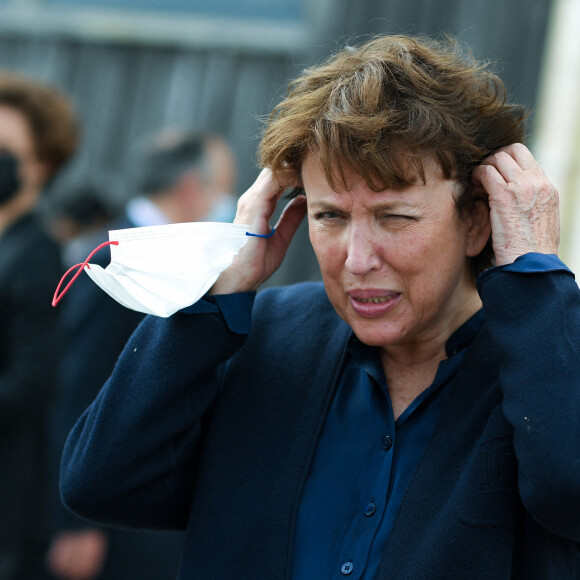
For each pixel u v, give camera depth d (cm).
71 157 913
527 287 419
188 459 484
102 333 882
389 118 405
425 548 410
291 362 475
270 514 445
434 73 430
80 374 875
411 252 418
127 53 1527
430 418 442
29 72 1542
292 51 1462
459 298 452
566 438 392
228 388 479
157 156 1012
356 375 464
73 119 912
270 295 508
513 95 466
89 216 1270
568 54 1355
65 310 892
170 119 1508
